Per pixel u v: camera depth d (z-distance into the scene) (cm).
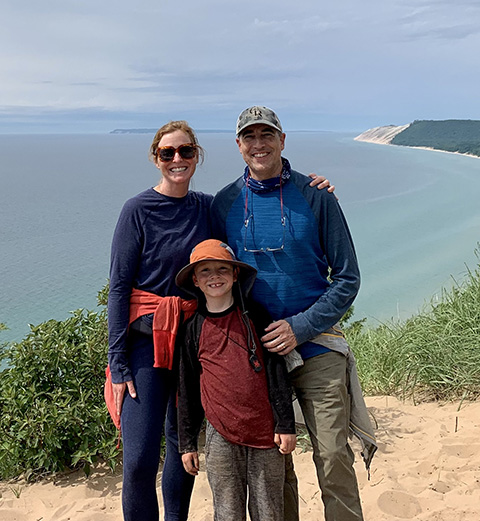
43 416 456
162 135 315
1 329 572
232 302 303
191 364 298
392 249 4016
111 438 474
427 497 384
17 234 5541
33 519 404
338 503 294
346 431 302
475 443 460
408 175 11775
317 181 309
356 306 2517
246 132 303
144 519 301
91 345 498
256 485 287
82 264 3950
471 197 7325
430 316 690
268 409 286
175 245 314
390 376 617
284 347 290
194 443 299
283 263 304
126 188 11475
